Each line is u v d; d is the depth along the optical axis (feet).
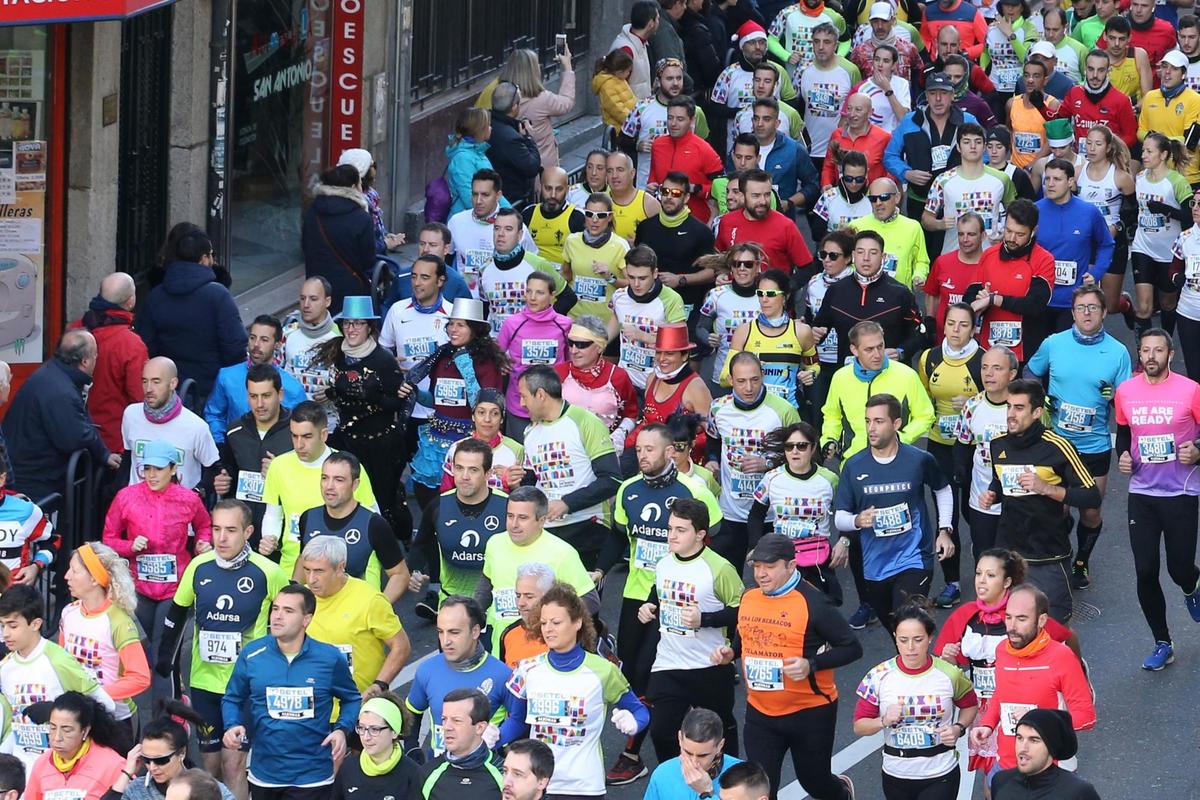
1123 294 206.39
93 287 177.47
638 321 168.66
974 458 148.36
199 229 161.17
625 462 151.33
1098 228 186.39
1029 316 174.29
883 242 170.30
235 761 122.01
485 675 113.60
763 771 100.07
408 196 245.24
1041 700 113.39
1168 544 146.41
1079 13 280.51
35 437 143.95
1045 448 138.41
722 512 149.07
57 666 116.47
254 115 214.28
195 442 142.82
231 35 198.59
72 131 173.47
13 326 175.32
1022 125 221.25
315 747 114.32
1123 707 142.72
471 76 267.80
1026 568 125.90
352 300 152.25
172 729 104.88
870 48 245.04
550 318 163.84
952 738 114.21
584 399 151.74
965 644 120.67
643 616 124.98
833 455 152.56
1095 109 233.55
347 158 186.50
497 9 275.39
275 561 137.90
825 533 141.38
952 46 241.14
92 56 171.63
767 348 161.48
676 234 185.88
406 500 173.99
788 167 209.67
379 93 231.30
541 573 115.96
